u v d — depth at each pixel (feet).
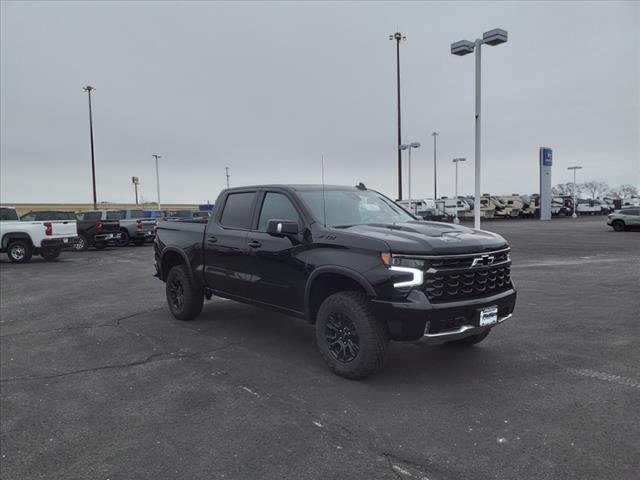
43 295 32.71
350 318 14.74
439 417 12.39
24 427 12.57
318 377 15.48
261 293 18.34
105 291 33.86
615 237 79.51
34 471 10.46
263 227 18.61
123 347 19.48
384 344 14.39
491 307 14.60
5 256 67.77
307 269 16.03
